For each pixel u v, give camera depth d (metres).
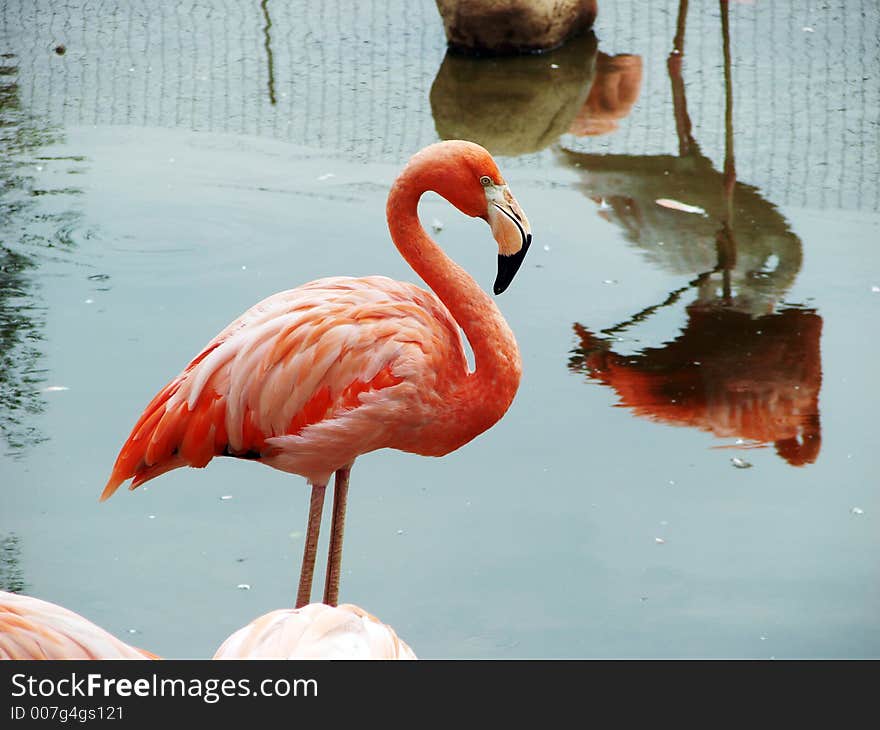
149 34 16.42
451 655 6.28
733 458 8.03
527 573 6.94
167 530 7.25
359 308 6.49
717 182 12.23
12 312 9.45
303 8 17.56
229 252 10.51
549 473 7.88
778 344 9.36
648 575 6.92
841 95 14.23
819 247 10.91
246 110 13.88
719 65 15.23
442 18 15.98
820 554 7.09
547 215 11.46
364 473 7.91
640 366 9.05
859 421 8.41
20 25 16.67
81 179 11.97
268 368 6.35
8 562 6.86
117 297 9.73
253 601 6.68
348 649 4.69
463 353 6.80
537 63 15.49
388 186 11.91
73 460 7.79
